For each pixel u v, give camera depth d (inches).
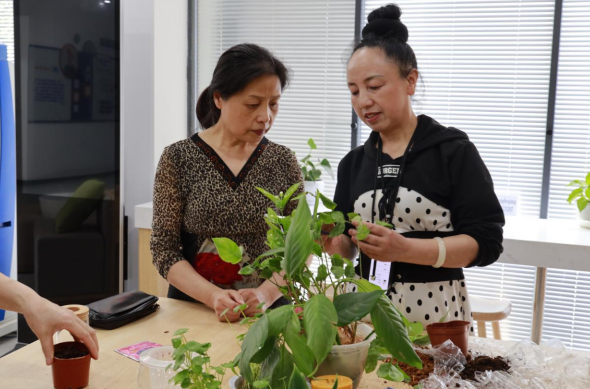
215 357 56.8
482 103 144.9
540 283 106.9
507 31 141.2
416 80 69.9
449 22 144.4
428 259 62.5
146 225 132.2
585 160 140.2
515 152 144.3
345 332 47.4
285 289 48.0
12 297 52.1
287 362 39.3
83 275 131.1
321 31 151.9
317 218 48.2
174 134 155.7
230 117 71.6
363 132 153.6
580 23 136.5
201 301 69.9
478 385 47.6
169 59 150.0
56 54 126.9
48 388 50.7
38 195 130.6
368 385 50.4
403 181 68.8
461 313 70.0
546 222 126.3
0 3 165.9
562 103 140.0
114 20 123.2
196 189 75.1
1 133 131.0
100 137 127.0
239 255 47.5
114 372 53.7
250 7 155.5
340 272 45.2
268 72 69.4
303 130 156.6
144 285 134.6
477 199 66.0
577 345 143.5
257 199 75.5
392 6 69.6
